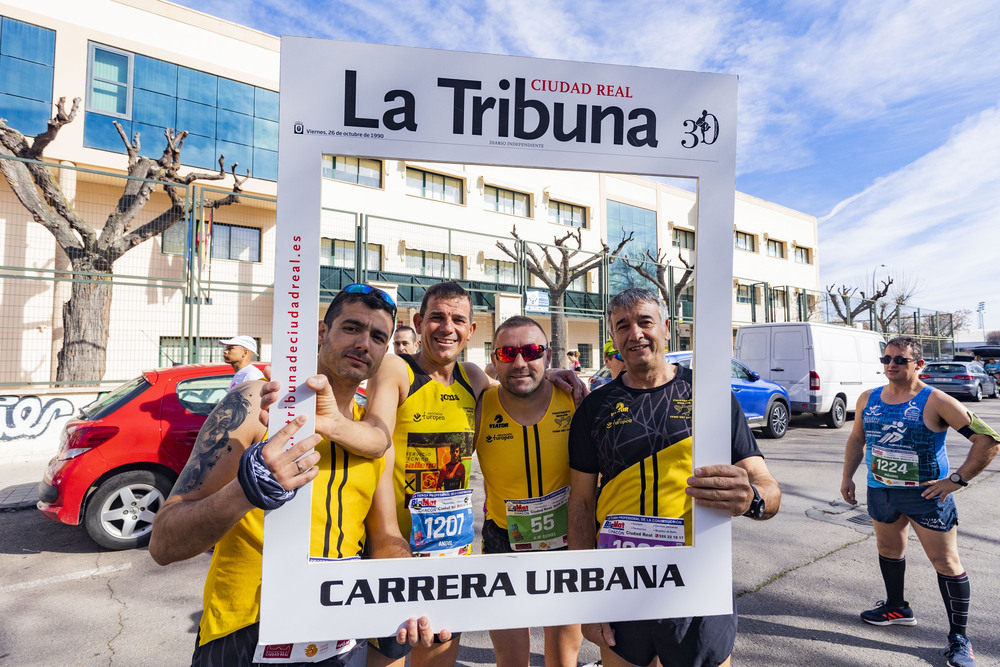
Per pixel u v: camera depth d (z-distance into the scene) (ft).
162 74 37.65
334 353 4.26
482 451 6.22
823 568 11.87
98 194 35.78
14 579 11.61
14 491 18.69
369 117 4.02
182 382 14.35
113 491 13.33
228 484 3.64
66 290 33.19
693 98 4.46
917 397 8.75
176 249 35.09
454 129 4.15
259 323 35.58
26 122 33.14
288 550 3.81
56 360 32.71
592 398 5.55
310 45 3.95
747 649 8.61
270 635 3.76
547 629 6.43
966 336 188.34
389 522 4.78
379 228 37.42
